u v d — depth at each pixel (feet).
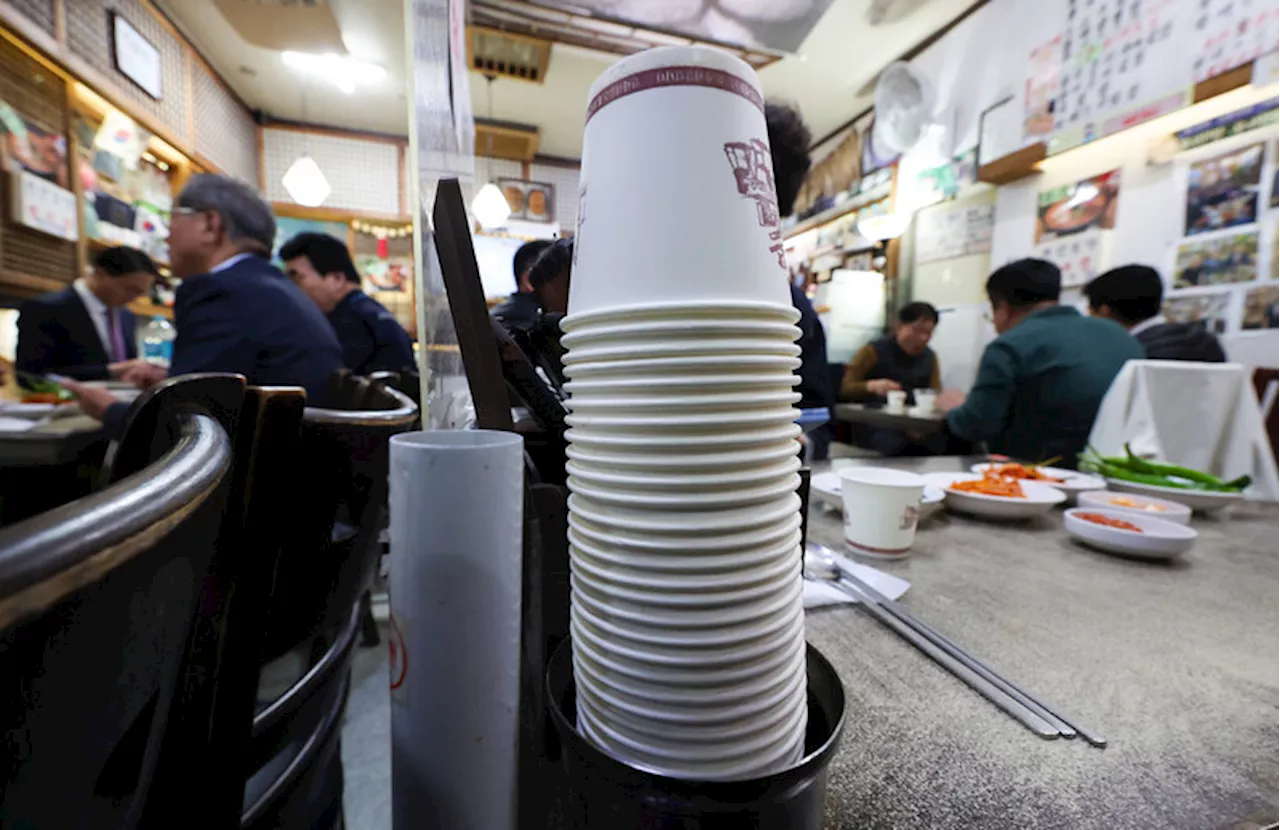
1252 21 6.23
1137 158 7.54
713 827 0.87
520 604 1.05
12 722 0.44
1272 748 1.40
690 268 0.95
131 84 9.98
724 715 0.95
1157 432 4.51
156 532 0.56
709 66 0.96
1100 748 1.39
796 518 1.06
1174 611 2.18
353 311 9.34
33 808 0.50
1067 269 8.50
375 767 4.19
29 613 0.39
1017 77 9.19
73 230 8.66
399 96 14.49
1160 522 2.89
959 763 1.34
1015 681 1.67
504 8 8.45
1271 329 6.24
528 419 1.73
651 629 0.95
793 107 3.48
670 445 0.93
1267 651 1.87
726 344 0.93
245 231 6.00
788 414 1.01
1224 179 6.62
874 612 2.10
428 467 0.91
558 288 1.73
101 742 0.59
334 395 5.71
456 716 0.96
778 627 0.99
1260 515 3.77
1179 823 1.17
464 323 1.35
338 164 16.47
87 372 7.68
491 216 11.49
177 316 5.56
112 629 0.55
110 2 9.43
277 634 1.78
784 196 3.47
